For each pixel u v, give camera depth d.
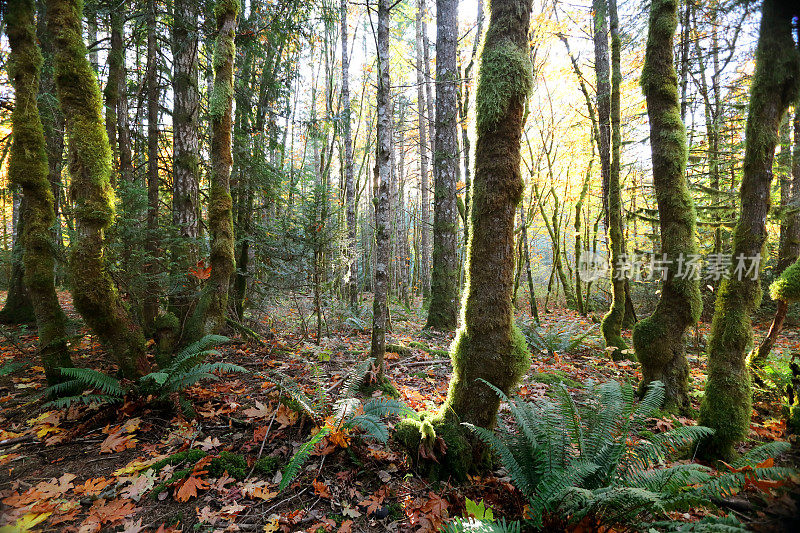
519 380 3.00
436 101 8.32
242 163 6.52
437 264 8.37
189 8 6.09
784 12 1.73
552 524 2.26
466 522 2.17
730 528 1.55
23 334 6.07
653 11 4.41
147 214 5.59
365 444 3.23
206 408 3.82
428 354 6.46
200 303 4.71
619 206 7.07
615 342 6.98
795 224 8.90
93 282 3.67
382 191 4.34
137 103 7.74
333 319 8.11
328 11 8.03
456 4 8.15
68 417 3.57
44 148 3.96
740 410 3.33
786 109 3.10
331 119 7.59
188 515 2.51
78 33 3.70
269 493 2.71
